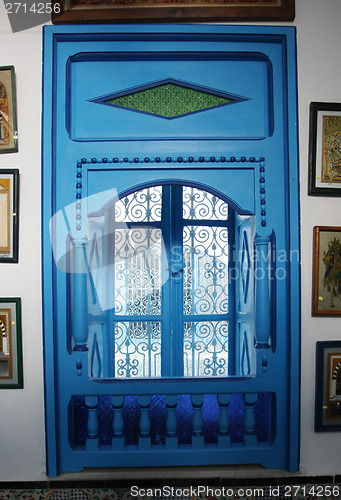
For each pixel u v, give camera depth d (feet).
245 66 4.56
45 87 4.42
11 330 4.48
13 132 4.47
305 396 4.54
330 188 4.52
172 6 4.41
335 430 4.52
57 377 4.39
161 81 4.50
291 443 4.42
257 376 4.43
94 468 4.48
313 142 4.49
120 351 6.31
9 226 4.48
